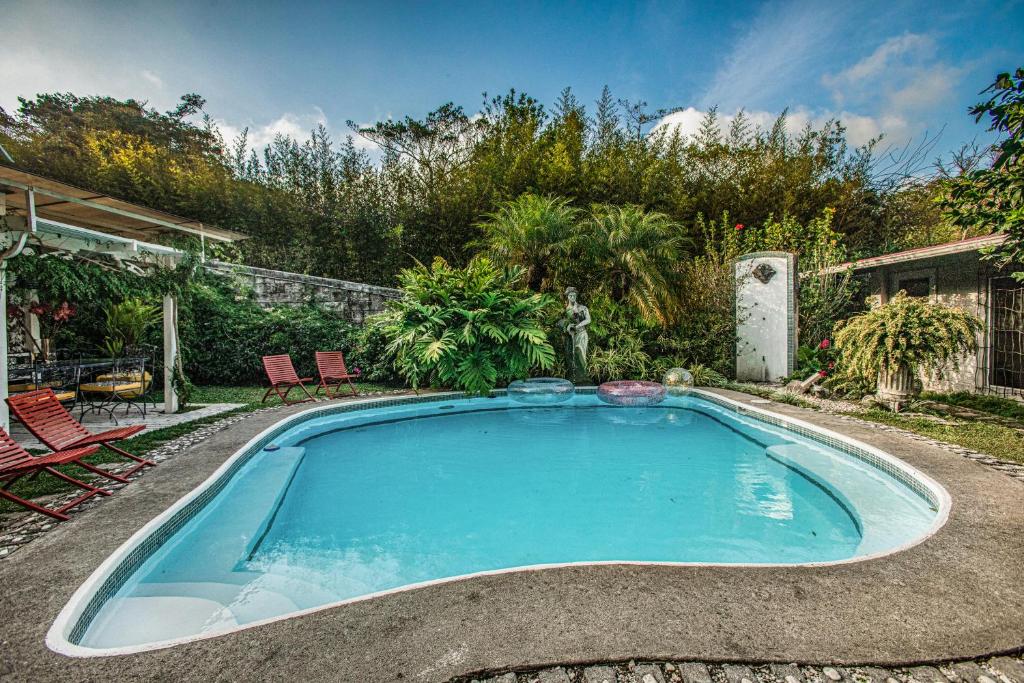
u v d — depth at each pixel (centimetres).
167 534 282
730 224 1043
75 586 208
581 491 394
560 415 676
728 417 636
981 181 356
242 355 866
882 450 399
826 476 388
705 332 880
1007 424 498
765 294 860
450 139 1066
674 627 177
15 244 436
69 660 161
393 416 646
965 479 328
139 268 607
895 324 546
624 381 764
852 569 217
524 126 990
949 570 216
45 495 330
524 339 747
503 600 194
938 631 174
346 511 357
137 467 380
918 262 721
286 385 709
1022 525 259
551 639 170
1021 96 307
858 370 611
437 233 1052
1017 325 590
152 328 814
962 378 650
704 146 1062
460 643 168
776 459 461
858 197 1076
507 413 689
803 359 817
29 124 1157
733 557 280
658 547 296
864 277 846
